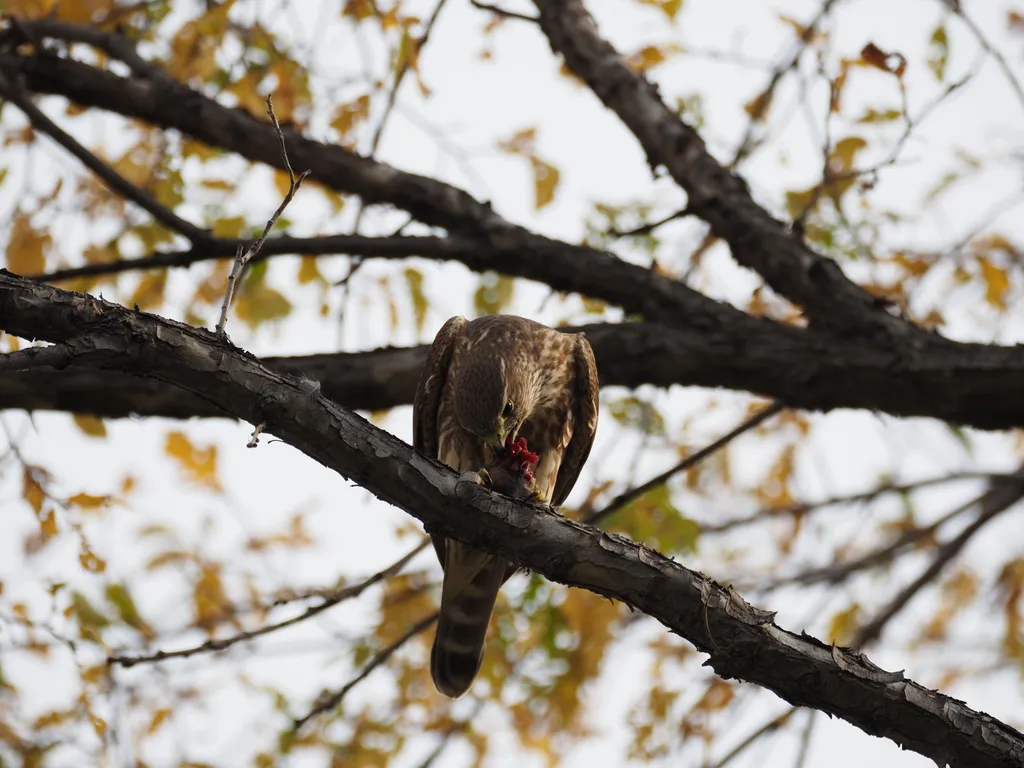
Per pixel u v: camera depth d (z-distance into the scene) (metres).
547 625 12.76
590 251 12.66
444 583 11.38
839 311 11.81
